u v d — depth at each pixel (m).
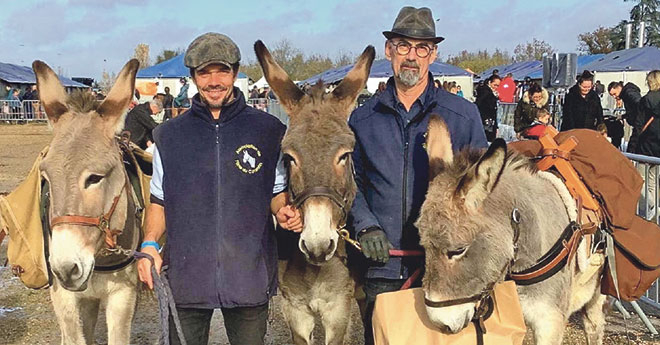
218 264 3.11
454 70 25.31
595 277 4.14
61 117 3.56
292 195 3.30
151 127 8.55
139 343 5.38
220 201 3.13
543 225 3.42
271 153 3.26
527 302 3.46
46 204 3.83
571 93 10.83
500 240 3.07
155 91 25.38
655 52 23.19
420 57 3.58
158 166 3.27
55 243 3.26
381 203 3.67
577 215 3.59
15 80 36.19
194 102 3.21
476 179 3.00
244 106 3.27
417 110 3.66
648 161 5.57
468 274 3.00
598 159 3.84
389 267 3.65
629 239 3.82
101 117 3.59
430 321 3.10
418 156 3.62
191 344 3.25
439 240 2.99
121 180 3.67
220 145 3.16
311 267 3.90
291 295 4.09
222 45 3.11
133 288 4.11
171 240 3.17
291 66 44.75
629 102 9.62
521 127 12.62
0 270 7.59
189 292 3.11
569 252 3.47
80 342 4.01
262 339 3.31
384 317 3.19
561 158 3.82
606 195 3.79
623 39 51.06
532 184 3.53
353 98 3.51
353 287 4.11
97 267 3.83
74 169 3.33
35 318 5.98
